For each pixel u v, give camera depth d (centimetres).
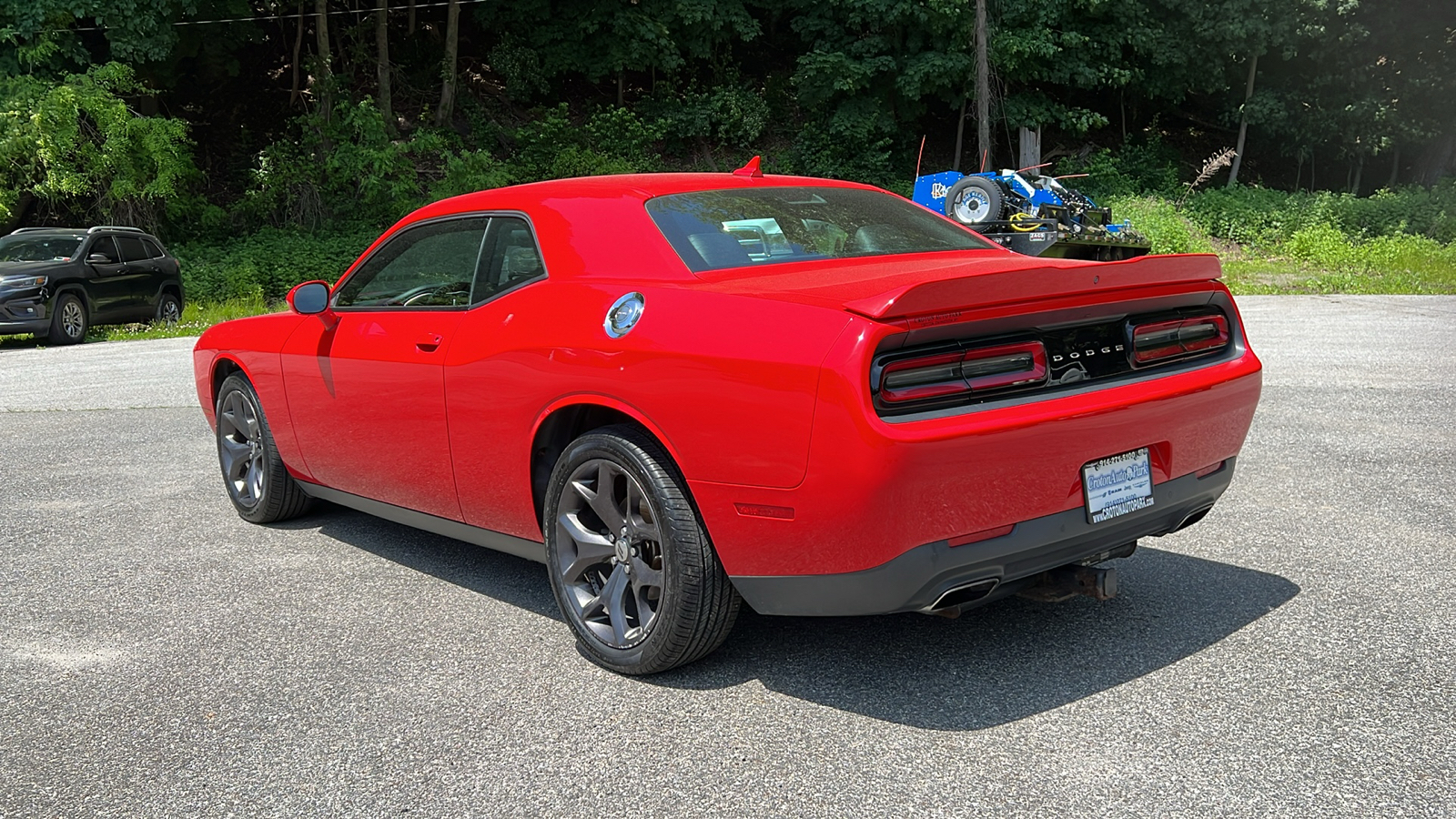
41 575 448
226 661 352
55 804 263
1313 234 2597
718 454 296
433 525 427
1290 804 243
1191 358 339
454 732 296
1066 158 3550
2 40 2294
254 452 522
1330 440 627
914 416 274
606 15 3180
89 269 1603
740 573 304
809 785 259
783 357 281
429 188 2975
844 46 3366
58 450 715
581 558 344
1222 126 3919
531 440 354
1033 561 302
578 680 330
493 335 364
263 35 3111
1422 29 3222
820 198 390
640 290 327
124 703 321
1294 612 362
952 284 273
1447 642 332
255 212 2730
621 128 3197
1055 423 290
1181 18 3362
